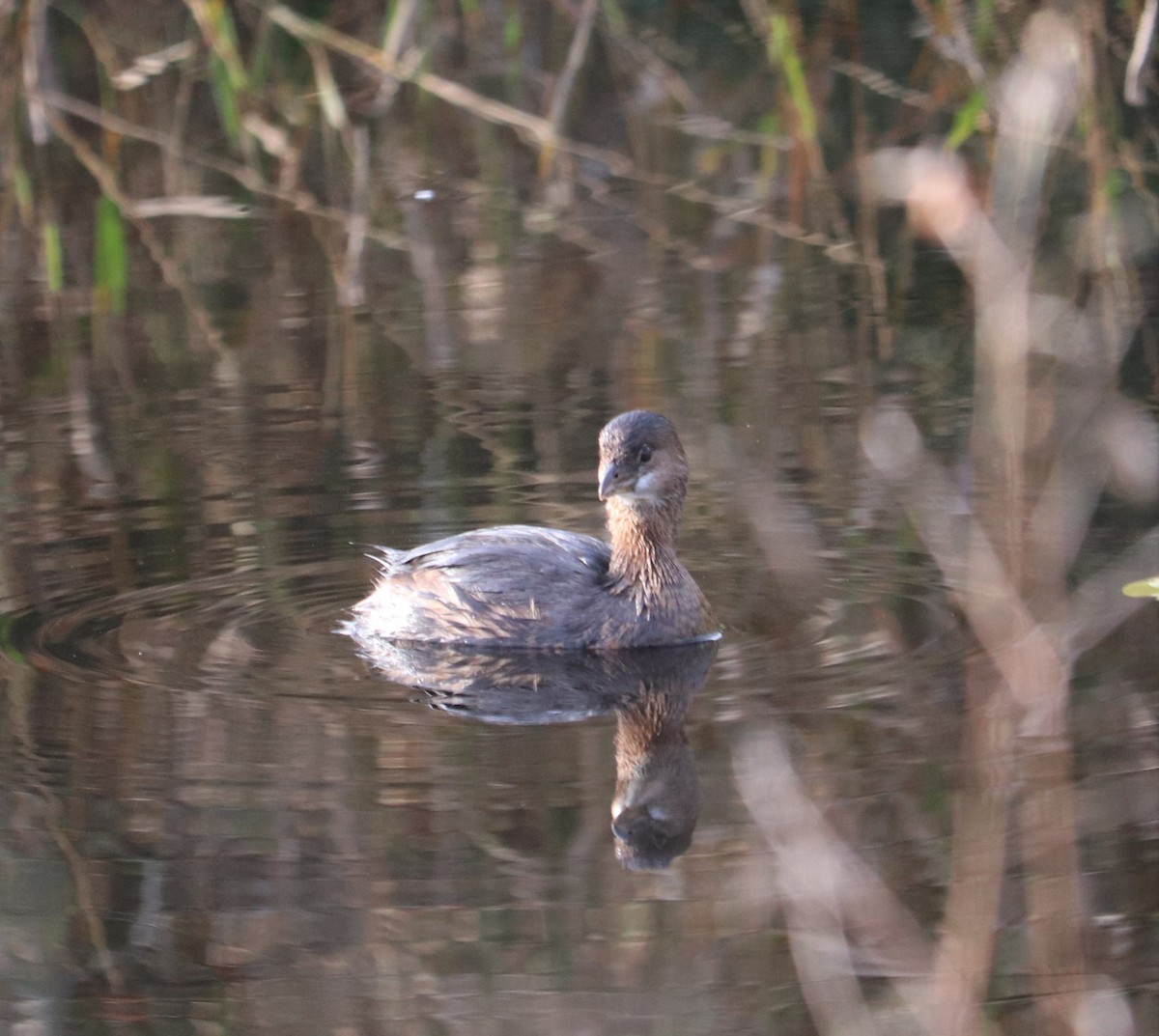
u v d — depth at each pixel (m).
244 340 17.23
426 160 23.36
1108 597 11.40
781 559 12.47
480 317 17.70
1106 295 16.77
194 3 20.92
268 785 9.33
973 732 9.76
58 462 14.29
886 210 20.39
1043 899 8.22
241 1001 7.68
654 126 23.53
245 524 13.11
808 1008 7.59
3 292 18.97
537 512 13.27
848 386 15.56
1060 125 17.16
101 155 22.95
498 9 25.02
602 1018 7.51
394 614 11.68
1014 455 10.17
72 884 8.45
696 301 17.97
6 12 19.73
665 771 9.48
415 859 8.62
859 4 24.30
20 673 10.72
